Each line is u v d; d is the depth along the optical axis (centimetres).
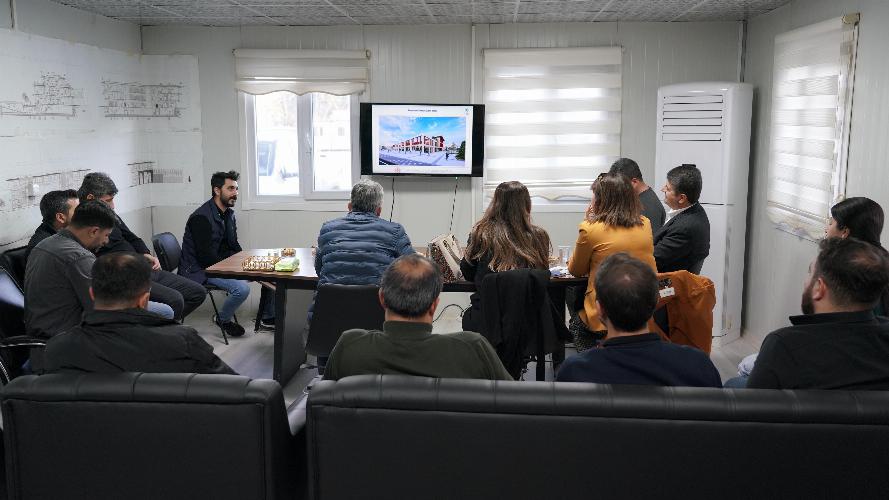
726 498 191
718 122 504
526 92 582
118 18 548
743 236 521
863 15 372
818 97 420
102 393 197
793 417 185
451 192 602
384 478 199
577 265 351
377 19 555
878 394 186
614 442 190
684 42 567
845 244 201
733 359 493
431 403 193
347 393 196
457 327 574
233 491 202
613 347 202
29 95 446
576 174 590
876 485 187
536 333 335
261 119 611
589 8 505
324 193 615
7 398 201
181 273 516
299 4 488
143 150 596
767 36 513
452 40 580
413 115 579
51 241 333
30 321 327
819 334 196
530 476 194
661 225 427
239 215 615
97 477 203
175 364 214
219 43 591
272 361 480
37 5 454
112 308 215
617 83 575
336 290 340
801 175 441
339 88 588
